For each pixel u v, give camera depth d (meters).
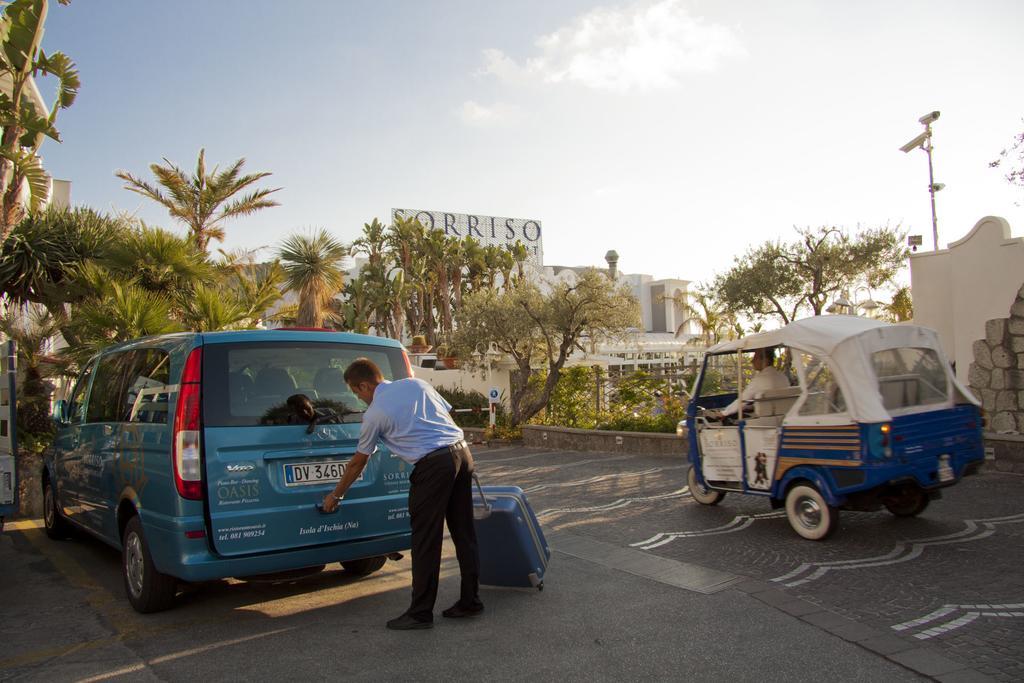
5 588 5.82
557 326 20.05
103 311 11.10
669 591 5.47
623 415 17.12
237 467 4.66
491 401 19.78
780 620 4.76
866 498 6.86
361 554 5.04
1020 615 4.70
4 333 10.87
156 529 4.71
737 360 8.32
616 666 4.04
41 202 14.48
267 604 5.27
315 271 23.52
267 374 4.98
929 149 19.12
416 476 4.66
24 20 11.55
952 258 12.10
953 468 6.83
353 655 4.24
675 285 55.66
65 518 7.10
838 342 6.78
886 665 4.01
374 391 4.80
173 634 4.66
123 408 5.57
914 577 5.63
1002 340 11.36
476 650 4.29
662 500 9.34
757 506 8.66
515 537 5.27
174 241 13.16
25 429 10.85
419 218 50.84
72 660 4.24
